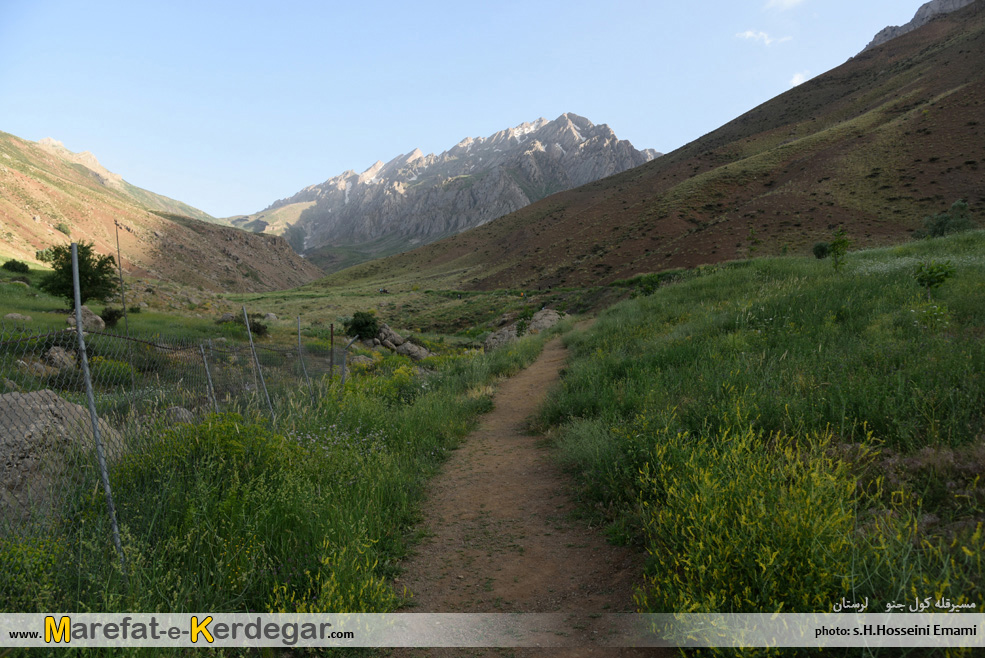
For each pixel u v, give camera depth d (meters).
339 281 165.50
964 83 101.88
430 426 9.02
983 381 4.55
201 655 2.77
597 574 3.75
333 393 9.73
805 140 107.06
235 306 54.38
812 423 4.66
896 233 58.25
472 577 3.97
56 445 4.29
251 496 4.27
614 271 77.50
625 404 7.27
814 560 2.64
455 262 150.38
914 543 2.84
